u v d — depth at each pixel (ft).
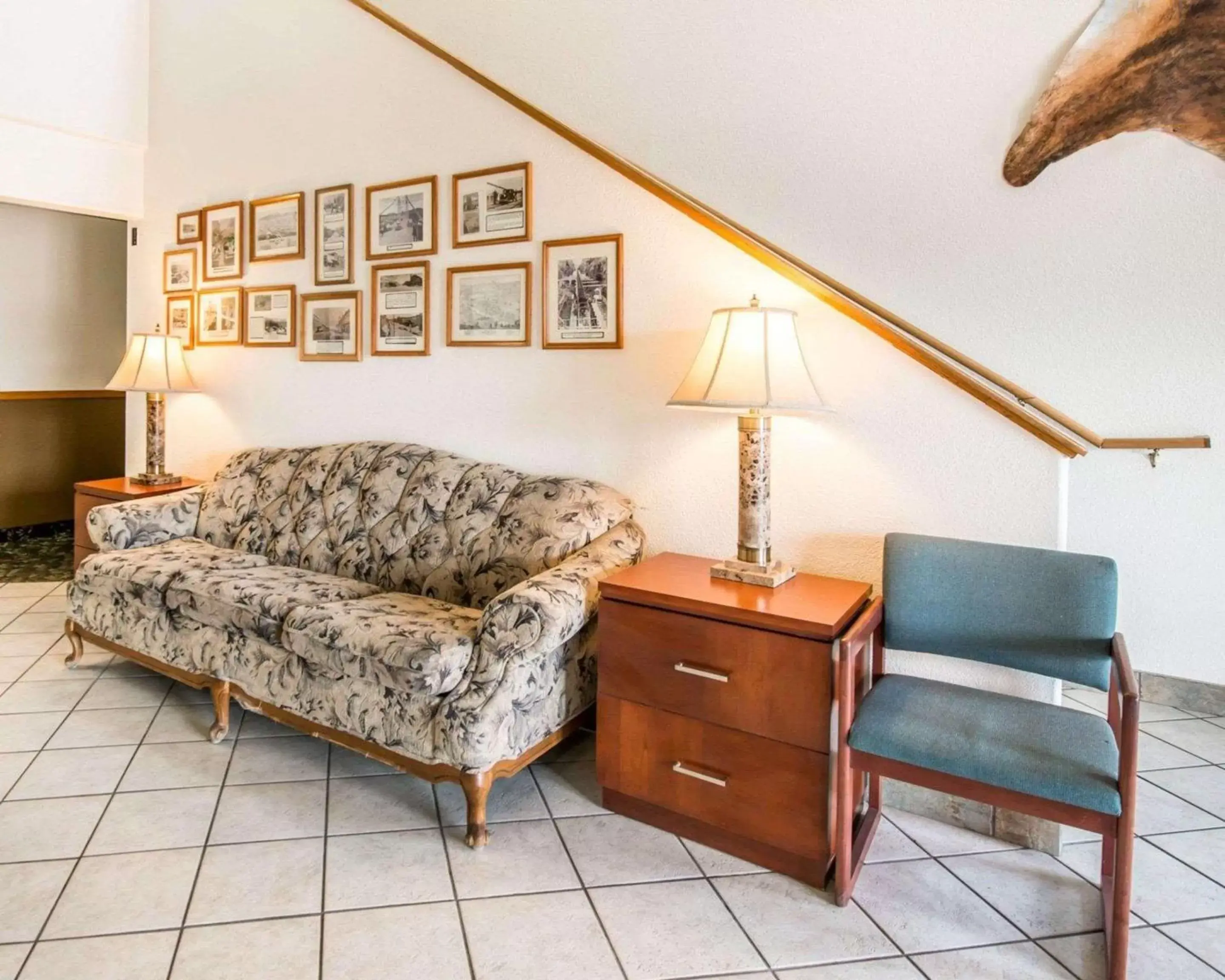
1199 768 7.93
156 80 13.44
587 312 9.00
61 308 17.10
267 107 11.86
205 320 12.89
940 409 7.05
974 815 6.85
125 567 9.36
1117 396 8.59
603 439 9.05
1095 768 4.99
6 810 6.88
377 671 6.86
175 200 13.24
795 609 6.17
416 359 10.51
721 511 8.30
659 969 5.15
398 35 10.40
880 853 6.53
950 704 5.90
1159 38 7.57
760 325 6.75
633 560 8.11
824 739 5.88
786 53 8.11
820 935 5.50
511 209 9.51
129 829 6.65
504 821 6.92
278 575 9.02
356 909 5.70
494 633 6.51
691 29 8.48
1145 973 5.16
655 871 6.22
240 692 8.17
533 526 8.34
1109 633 5.85
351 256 10.98
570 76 9.15
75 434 18.85
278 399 12.07
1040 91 7.48
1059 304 8.21
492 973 5.09
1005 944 5.43
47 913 5.58
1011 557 6.24
